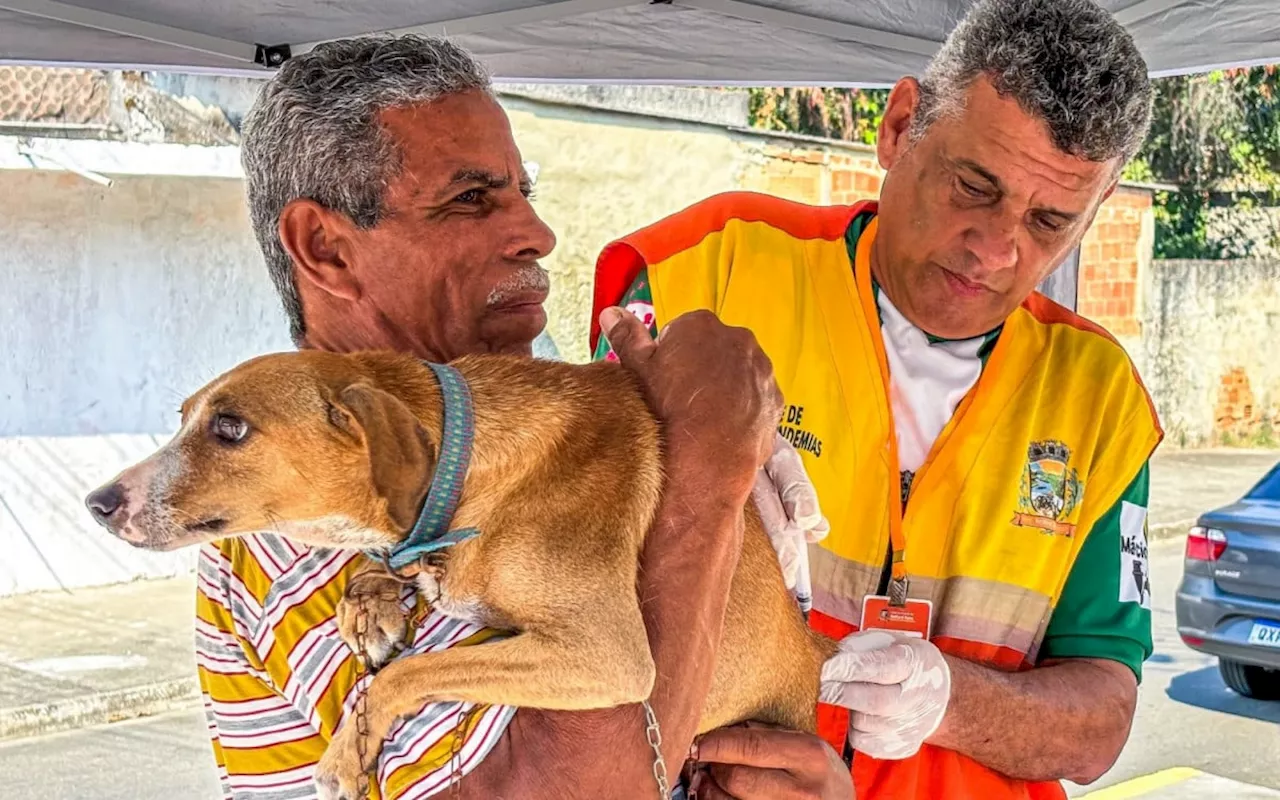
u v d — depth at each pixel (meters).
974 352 2.64
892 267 2.60
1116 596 2.61
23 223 9.75
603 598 1.80
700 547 1.89
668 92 11.31
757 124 13.18
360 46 2.10
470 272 2.14
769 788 2.06
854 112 13.66
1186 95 17.44
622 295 2.75
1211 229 17.77
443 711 1.77
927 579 2.57
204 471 1.79
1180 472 16.38
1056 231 2.46
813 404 2.61
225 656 1.96
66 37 3.32
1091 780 2.59
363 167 2.06
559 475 1.84
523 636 1.78
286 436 1.80
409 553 1.78
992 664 2.55
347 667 1.86
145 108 9.89
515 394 1.88
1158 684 8.99
